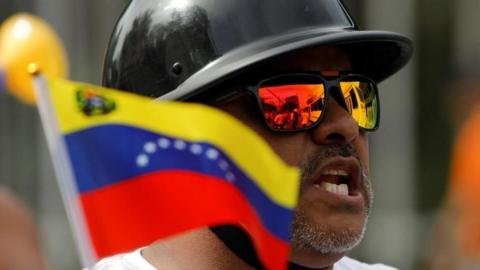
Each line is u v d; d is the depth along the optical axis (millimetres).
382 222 10977
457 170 8328
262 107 3896
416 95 11070
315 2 4035
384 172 11039
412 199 10984
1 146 10188
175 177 3248
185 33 4004
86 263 3137
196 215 3238
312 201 3850
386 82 11062
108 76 4234
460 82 9797
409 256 10875
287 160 3889
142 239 3215
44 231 10109
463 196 8203
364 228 3936
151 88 4059
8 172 10203
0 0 10148
